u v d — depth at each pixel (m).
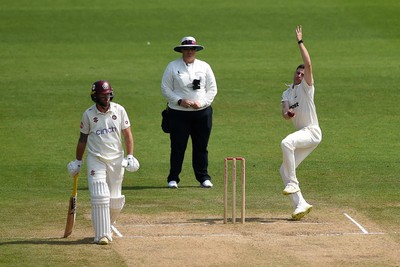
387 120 73.50
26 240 40.41
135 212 46.47
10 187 53.00
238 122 73.19
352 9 124.81
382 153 62.12
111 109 39.88
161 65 96.75
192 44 52.41
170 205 48.38
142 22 119.81
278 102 80.62
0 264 36.28
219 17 122.00
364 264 36.38
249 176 55.97
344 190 51.66
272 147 64.69
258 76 90.69
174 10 126.56
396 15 121.06
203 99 52.62
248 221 44.31
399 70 92.69
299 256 37.50
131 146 40.38
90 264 36.31
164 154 62.81
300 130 45.34
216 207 47.88
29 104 79.56
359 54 101.31
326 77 89.69
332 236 40.94
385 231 41.94
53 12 125.25
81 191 51.97
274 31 114.50
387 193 50.81
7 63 97.44
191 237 40.66
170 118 52.91
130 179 55.66
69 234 40.78
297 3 129.62
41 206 47.97
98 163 39.84
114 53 103.38
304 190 51.72
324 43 107.62
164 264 36.28
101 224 39.44
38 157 61.53
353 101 80.19
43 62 98.25
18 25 117.88
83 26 117.88
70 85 87.19
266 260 36.88
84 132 40.06
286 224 43.47
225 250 38.41
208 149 64.00
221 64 96.56
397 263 36.53
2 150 63.56
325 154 61.91
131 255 37.62
